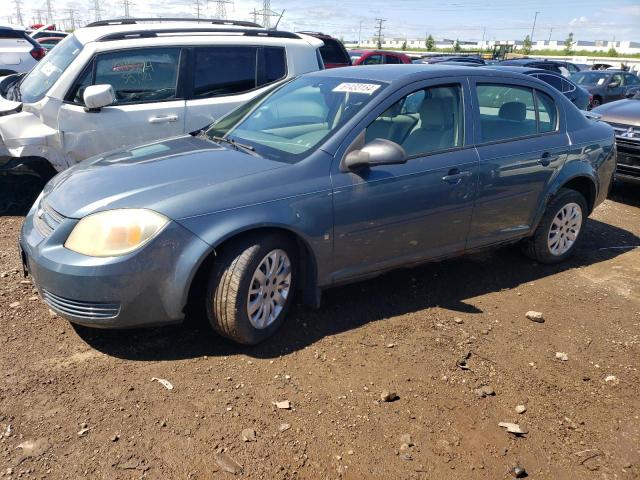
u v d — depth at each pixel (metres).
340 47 11.05
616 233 6.08
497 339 3.69
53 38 18.28
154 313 3.09
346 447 2.64
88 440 2.58
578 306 4.25
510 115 4.46
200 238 3.05
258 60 6.27
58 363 3.14
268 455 2.56
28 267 3.27
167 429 2.67
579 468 2.62
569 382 3.27
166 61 5.79
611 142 5.17
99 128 5.46
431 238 4.03
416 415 2.89
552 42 122.88
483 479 2.52
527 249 4.93
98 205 3.05
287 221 3.28
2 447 2.51
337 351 3.41
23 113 5.52
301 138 3.72
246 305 3.21
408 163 3.79
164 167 3.41
